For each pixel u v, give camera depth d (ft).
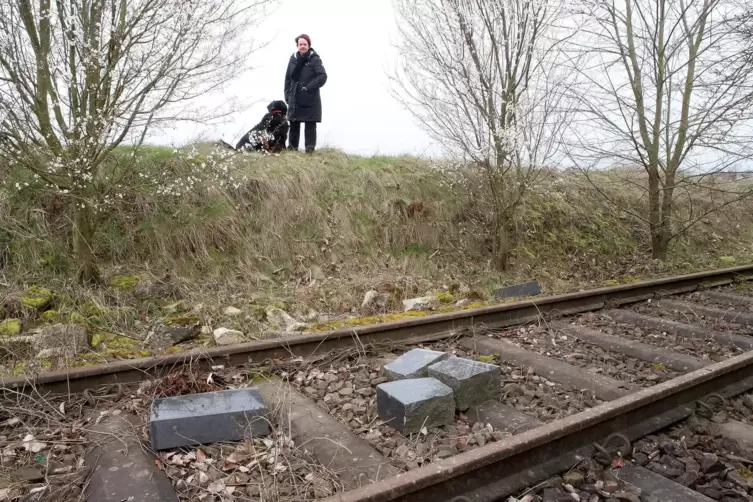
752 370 14.39
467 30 24.66
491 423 11.93
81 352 15.20
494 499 9.02
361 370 14.74
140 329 17.65
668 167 32.24
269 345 15.06
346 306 21.36
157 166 23.86
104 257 21.11
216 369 14.12
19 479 9.33
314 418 11.80
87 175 18.28
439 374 12.90
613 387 13.87
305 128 31.42
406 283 23.68
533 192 32.27
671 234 34.42
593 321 20.26
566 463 10.09
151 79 18.61
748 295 24.80
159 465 9.80
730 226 41.24
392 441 10.87
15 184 20.17
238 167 25.44
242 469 9.80
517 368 15.47
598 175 38.42
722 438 11.41
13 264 19.12
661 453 10.79
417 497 8.43
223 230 23.25
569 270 30.22
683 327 19.06
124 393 12.85
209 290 21.08
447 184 30.27
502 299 23.13
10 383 12.03
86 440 10.66
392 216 27.50
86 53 17.76
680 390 12.25
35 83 17.63
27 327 16.67
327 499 7.84
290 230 25.02
